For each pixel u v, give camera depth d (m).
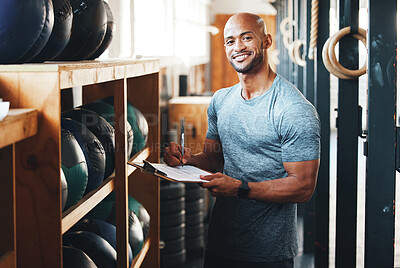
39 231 1.42
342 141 2.80
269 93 2.42
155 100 2.96
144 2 5.80
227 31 2.43
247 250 2.52
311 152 2.33
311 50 3.50
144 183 2.96
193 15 9.72
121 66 2.12
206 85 12.37
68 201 1.66
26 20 1.43
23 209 1.41
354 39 2.72
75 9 1.98
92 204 1.84
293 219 2.52
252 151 2.49
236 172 2.55
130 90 2.97
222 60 12.47
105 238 2.19
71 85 1.48
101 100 2.93
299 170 2.34
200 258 4.81
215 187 2.32
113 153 2.15
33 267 1.43
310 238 4.85
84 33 2.00
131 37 4.44
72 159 1.66
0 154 1.20
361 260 3.79
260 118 2.43
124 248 2.22
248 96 2.49
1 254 1.21
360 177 4.66
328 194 3.51
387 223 2.10
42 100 1.37
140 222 2.61
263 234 2.48
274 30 12.65
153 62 2.80
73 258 1.81
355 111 2.78
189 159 2.70
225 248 2.57
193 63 9.45
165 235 4.52
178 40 7.91
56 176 1.39
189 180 2.23
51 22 1.53
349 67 2.74
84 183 1.71
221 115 2.60
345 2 2.66
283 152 2.38
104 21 2.09
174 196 4.52
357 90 2.76
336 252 2.88
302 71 5.46
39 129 1.37
